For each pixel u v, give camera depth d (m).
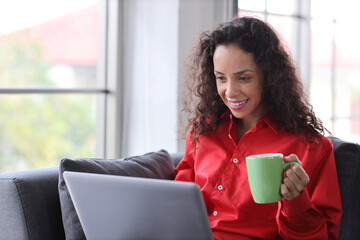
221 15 3.08
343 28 4.07
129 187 1.33
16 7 3.39
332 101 4.07
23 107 4.90
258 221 1.74
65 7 3.46
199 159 1.94
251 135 1.83
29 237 1.73
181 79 2.91
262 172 1.40
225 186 1.80
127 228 1.37
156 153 2.13
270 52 1.74
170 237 1.32
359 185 1.91
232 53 1.71
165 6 2.94
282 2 3.59
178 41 2.90
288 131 1.80
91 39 3.41
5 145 4.91
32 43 3.59
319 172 1.77
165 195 1.28
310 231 1.66
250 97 1.73
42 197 1.79
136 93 3.08
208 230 1.27
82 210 1.45
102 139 3.17
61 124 4.89
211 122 1.94
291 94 1.80
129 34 3.09
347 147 1.92
